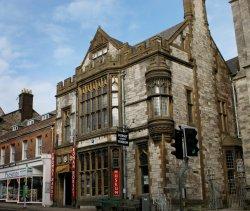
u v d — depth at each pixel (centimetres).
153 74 2289
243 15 2295
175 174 2170
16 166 3503
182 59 2511
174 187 2141
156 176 2161
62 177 2995
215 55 2850
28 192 3231
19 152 3731
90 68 2725
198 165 2381
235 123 2853
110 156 2411
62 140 2997
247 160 2173
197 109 2484
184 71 2495
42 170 3166
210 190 2392
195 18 2759
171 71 2381
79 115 2770
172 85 2359
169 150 2184
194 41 2672
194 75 2555
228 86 2911
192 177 2305
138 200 2062
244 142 2212
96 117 2609
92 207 2469
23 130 3756
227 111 2805
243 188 2369
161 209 2056
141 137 2302
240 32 2359
